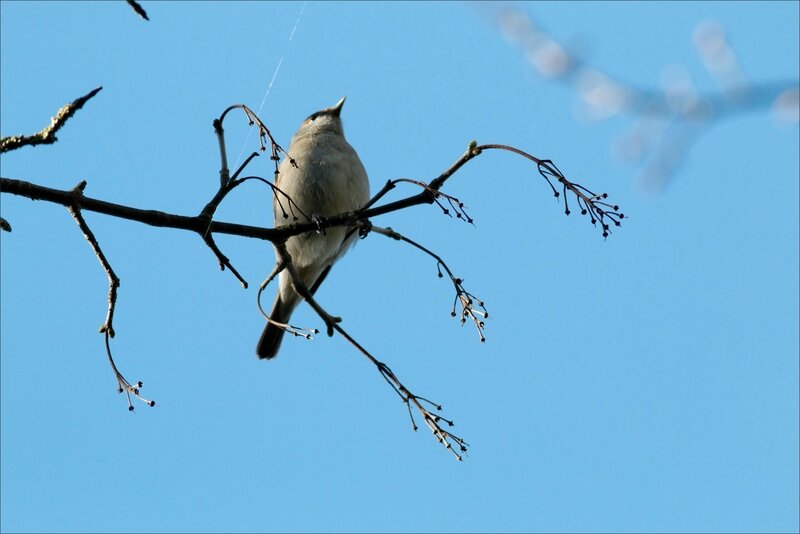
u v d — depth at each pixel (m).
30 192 6.57
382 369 7.66
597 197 7.00
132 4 5.71
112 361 7.13
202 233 7.25
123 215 6.93
